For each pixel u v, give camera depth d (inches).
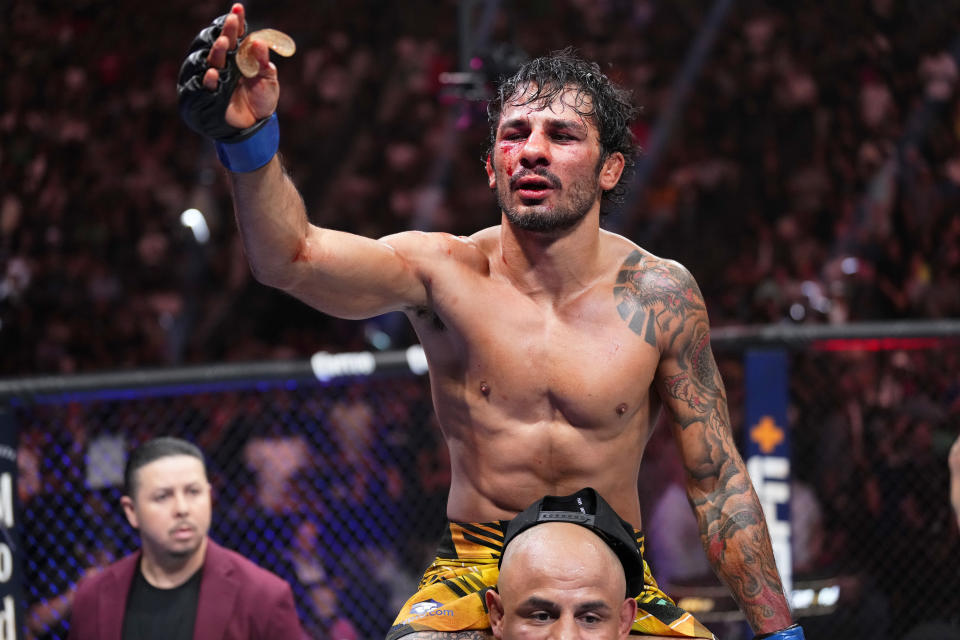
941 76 345.4
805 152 349.4
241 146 71.9
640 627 88.0
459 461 88.9
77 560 145.6
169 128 352.2
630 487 89.7
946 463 186.9
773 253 306.3
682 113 365.4
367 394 183.6
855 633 168.2
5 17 362.3
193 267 311.3
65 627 142.4
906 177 320.5
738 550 90.1
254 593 131.7
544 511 82.8
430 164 363.9
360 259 80.6
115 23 368.8
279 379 144.2
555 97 85.6
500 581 80.7
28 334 279.7
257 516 163.9
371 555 173.0
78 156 339.0
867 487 188.7
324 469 173.8
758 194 346.0
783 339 156.6
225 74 69.8
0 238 316.8
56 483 146.3
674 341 89.0
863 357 197.2
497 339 85.6
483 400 86.4
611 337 86.6
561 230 85.6
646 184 350.6
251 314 303.6
